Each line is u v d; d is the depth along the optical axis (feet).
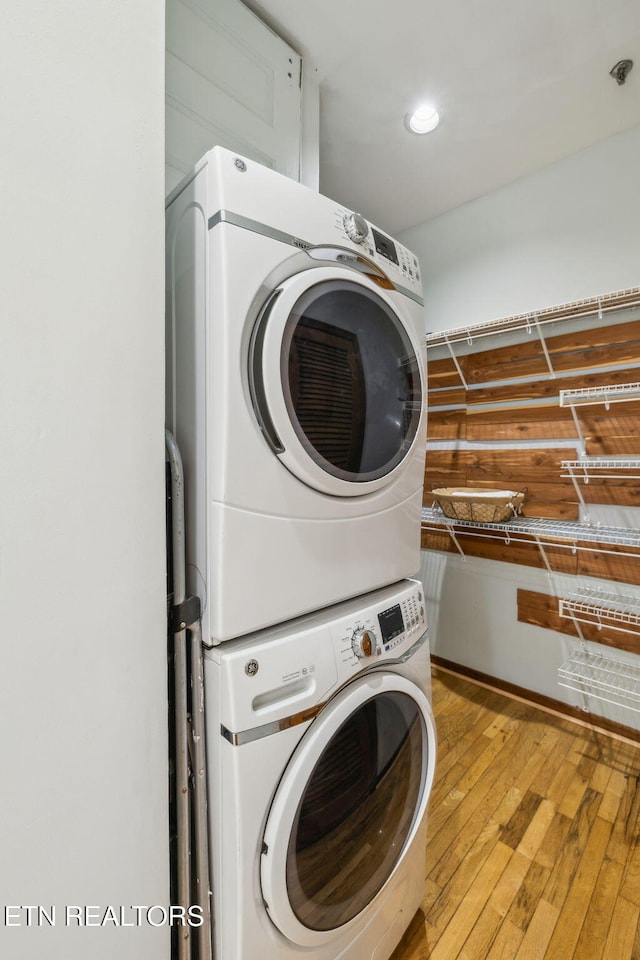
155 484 2.04
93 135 1.74
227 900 2.29
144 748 2.03
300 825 2.48
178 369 2.58
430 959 3.36
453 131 5.65
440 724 6.26
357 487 2.90
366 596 3.29
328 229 2.79
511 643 7.00
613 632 5.95
